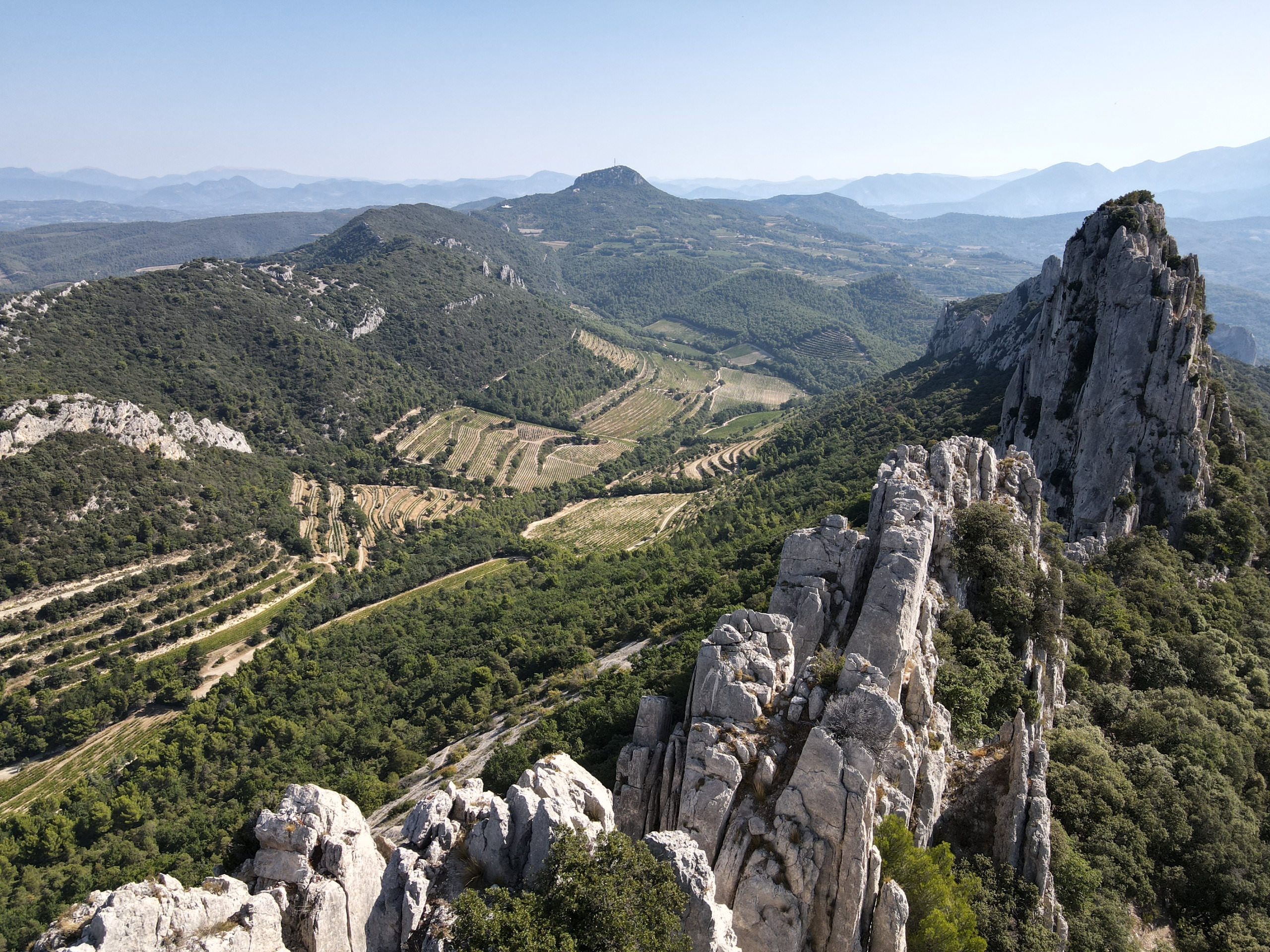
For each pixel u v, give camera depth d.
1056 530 108.50
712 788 40.91
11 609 190.12
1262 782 64.75
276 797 31.23
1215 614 93.69
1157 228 123.38
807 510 167.00
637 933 26.91
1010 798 44.22
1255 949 45.25
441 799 31.88
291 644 189.50
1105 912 44.00
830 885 35.88
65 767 156.88
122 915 22.64
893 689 48.91
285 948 25.44
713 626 98.25
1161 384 113.94
